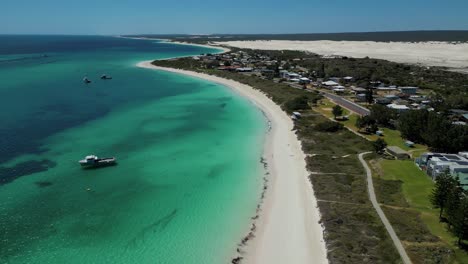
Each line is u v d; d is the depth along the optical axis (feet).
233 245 140.67
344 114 326.44
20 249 135.23
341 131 276.62
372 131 279.08
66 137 263.70
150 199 174.60
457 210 130.11
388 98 368.68
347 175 195.11
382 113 296.51
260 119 325.83
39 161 217.15
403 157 220.64
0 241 139.44
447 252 124.98
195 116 335.26
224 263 130.41
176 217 159.22
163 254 134.31
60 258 131.03
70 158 223.51
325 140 258.16
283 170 210.38
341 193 174.29
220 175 203.51
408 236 135.23
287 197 177.78
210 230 150.00
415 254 124.47
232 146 252.21
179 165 217.15
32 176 196.13
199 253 135.44
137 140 261.85
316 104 365.40
